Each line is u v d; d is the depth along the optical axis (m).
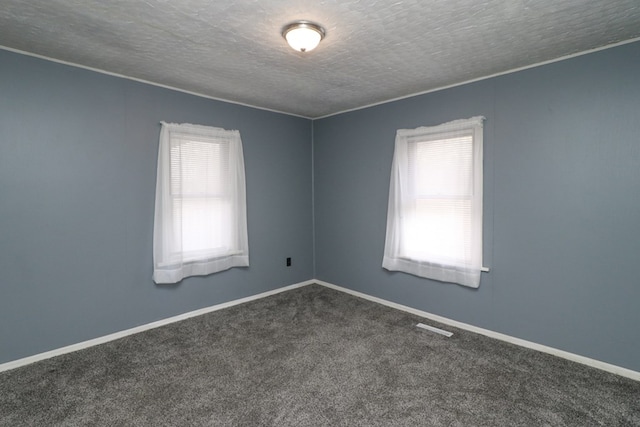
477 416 1.98
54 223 2.73
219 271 3.79
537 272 2.79
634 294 2.35
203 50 2.46
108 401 2.14
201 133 3.54
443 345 2.90
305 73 2.94
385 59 2.61
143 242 3.23
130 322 3.17
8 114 2.50
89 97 2.86
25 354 2.63
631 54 2.29
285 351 2.80
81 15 1.97
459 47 2.40
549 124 2.67
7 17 2.00
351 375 2.43
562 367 2.52
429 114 3.44
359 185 4.20
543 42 2.33
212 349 2.85
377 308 3.84
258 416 1.99
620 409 2.03
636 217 2.32
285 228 4.52
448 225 3.29
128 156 3.11
